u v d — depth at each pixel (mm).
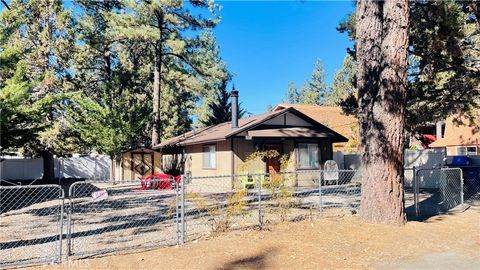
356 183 15852
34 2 21062
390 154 7672
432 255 5879
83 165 27750
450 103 11633
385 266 5387
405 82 7805
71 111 21984
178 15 25625
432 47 10547
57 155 24234
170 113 39281
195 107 42375
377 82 7906
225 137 17453
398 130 7703
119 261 5551
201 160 21156
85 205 12266
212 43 39219
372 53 8031
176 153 25000
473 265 5418
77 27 23453
